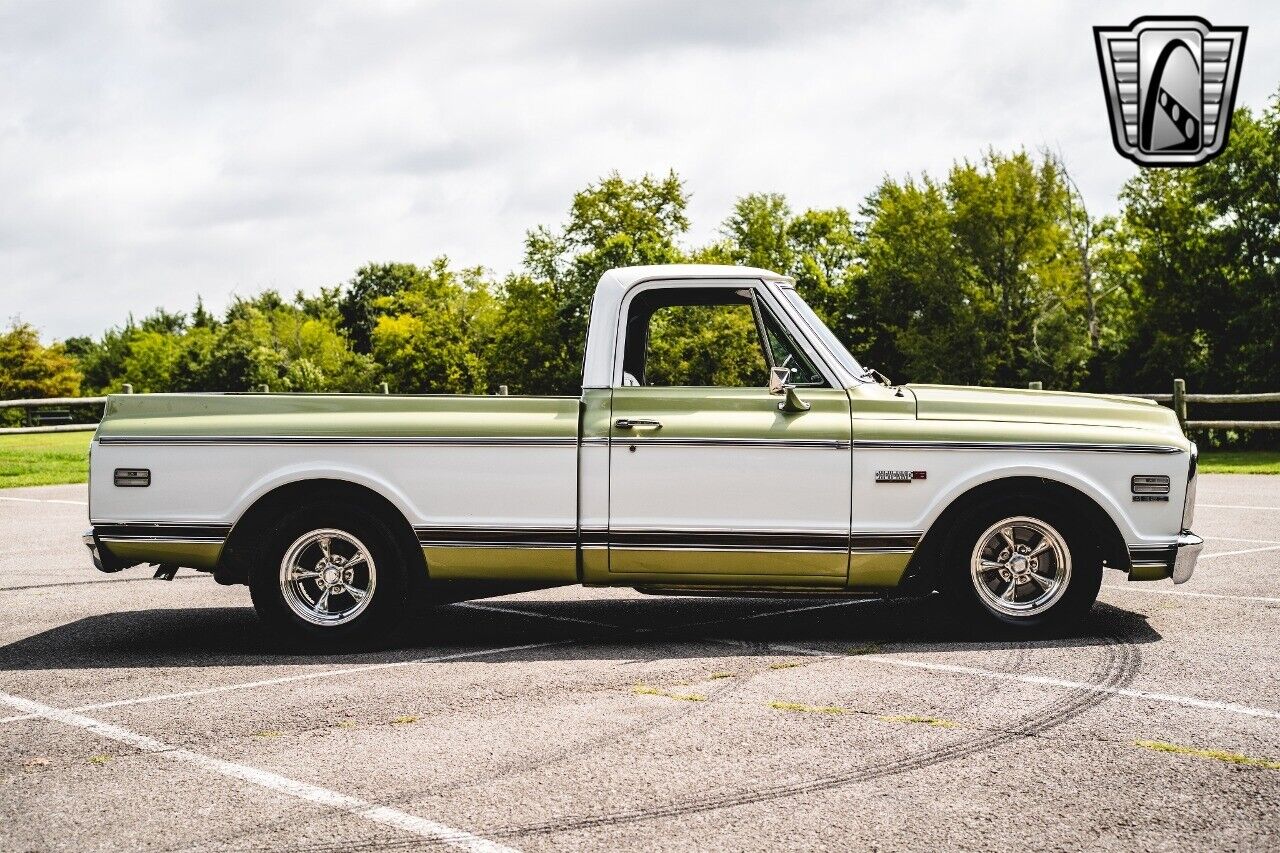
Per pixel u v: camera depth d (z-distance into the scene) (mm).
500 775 4074
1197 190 43281
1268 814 3629
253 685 5418
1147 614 6848
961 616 6137
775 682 5352
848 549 5969
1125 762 4141
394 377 73438
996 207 54094
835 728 4605
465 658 5945
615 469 5977
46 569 9328
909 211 57781
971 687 5203
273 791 3936
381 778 4059
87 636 6641
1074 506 6082
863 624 6734
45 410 46156
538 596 7934
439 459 6004
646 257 50719
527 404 6039
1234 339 42000
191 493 6051
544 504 5984
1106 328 55719
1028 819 3600
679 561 6000
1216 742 4367
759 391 6082
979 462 5996
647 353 6340
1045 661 5680
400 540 6105
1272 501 13359
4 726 4770
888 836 3473
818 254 72250
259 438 6027
